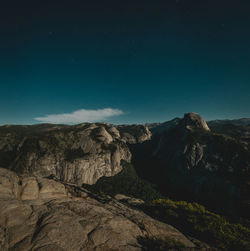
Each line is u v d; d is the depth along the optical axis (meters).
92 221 12.00
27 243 8.80
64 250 8.66
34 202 14.05
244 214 53.50
